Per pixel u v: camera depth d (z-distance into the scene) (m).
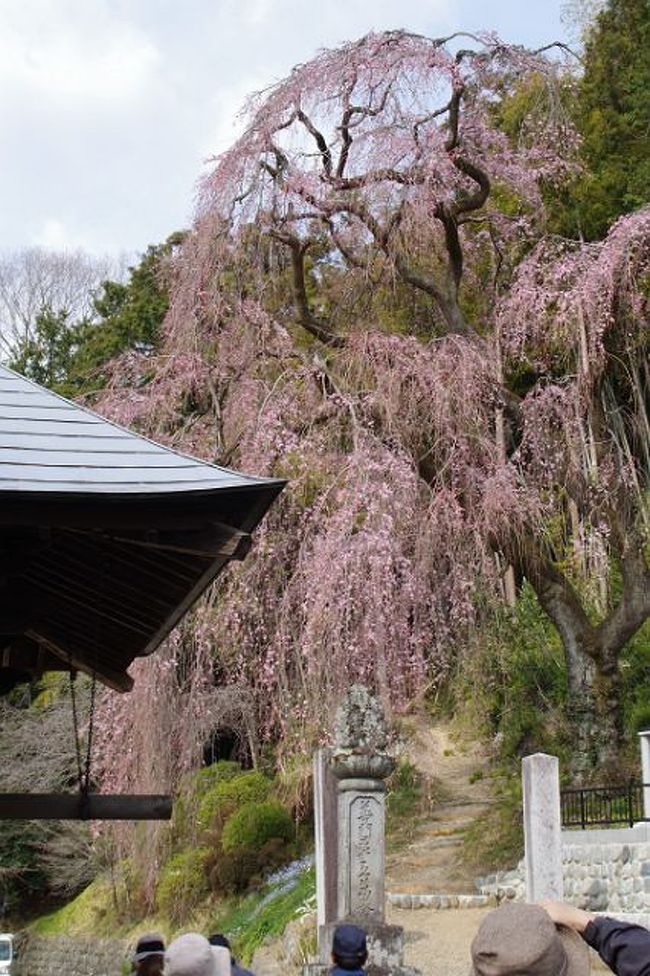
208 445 14.52
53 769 19.89
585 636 15.53
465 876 14.88
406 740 17.94
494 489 13.66
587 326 14.70
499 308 15.09
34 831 22.08
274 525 13.83
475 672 15.92
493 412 14.78
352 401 13.62
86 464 4.49
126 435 4.86
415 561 13.34
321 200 14.36
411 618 13.55
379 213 14.71
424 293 16.67
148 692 13.94
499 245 16.72
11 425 4.74
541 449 14.72
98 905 20.55
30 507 4.21
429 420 13.99
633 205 19.39
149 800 5.25
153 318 24.36
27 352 29.92
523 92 18.05
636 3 20.95
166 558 5.00
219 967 3.66
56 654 6.32
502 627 15.70
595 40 21.84
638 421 17.06
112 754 14.18
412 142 14.41
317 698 13.05
